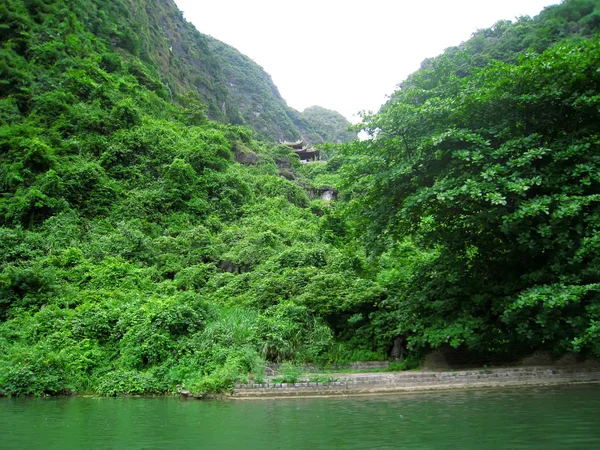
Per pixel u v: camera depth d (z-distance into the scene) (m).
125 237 20.81
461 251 11.65
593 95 9.90
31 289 15.83
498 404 7.59
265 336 11.70
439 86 12.47
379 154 11.80
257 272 16.58
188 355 11.48
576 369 10.22
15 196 22.03
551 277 9.66
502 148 9.73
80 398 10.58
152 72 48.16
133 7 57.75
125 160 27.67
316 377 10.16
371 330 12.73
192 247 21.30
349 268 14.94
